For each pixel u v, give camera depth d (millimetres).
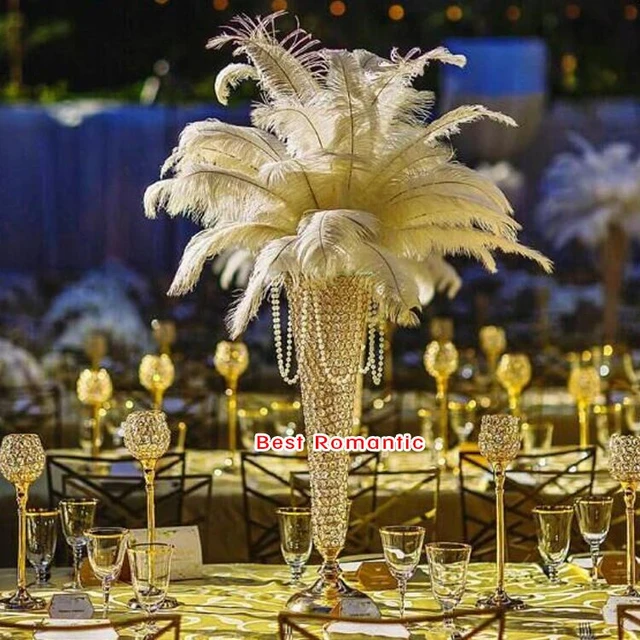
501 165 17438
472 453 6434
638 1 20812
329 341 4523
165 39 20562
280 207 4656
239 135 4734
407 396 11531
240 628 4398
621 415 9516
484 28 20969
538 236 17578
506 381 8242
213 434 10000
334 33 20734
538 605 4688
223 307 16250
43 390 11180
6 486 7688
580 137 17562
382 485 7180
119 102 17891
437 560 4211
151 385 8305
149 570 4234
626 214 17188
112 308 16906
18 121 17406
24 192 17453
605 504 4984
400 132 4699
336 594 4574
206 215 4734
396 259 4379
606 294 17219
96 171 17531
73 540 4980
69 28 20422
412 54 4723
